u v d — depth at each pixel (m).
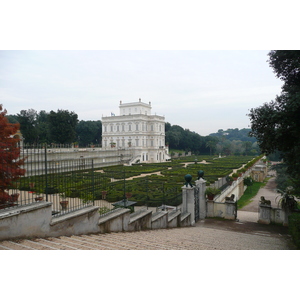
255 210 26.23
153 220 11.94
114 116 78.44
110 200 20.50
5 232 6.23
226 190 25.38
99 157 53.66
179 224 14.20
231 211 16.59
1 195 8.28
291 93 11.47
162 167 54.41
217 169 48.34
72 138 68.56
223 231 13.33
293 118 9.27
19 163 9.10
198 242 8.97
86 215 8.47
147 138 77.62
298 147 9.77
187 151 120.44
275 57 11.49
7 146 8.69
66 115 67.19
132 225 10.56
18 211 6.50
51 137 67.12
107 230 9.37
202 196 16.98
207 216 17.42
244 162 67.06
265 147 11.63
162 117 81.38
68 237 7.54
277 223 15.31
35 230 6.89
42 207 7.07
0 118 10.58
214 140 131.25
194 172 42.84
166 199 20.30
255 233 13.29
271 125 10.09
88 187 12.74
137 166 55.69
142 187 26.83
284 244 9.95
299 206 19.17
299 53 10.59
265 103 10.71
